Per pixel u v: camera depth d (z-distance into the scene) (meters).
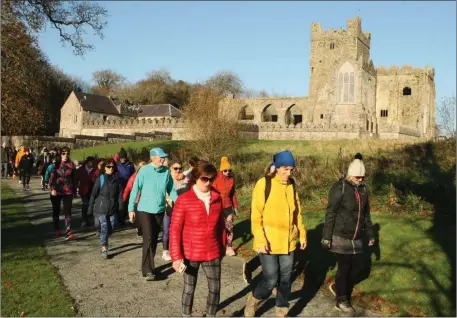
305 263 7.82
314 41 68.81
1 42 20.88
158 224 7.64
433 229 8.28
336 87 61.69
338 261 6.02
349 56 62.81
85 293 6.68
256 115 75.19
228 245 8.77
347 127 50.34
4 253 8.59
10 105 24.28
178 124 52.28
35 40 23.44
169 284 7.18
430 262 6.87
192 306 5.90
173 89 101.50
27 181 20.11
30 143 40.00
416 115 70.81
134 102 94.19
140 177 7.66
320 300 6.49
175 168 8.89
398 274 6.70
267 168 5.85
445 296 6.00
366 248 7.74
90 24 24.05
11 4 20.84
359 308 6.14
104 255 8.70
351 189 5.97
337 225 6.00
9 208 14.23
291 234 5.57
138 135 48.38
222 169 8.62
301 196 12.02
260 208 5.52
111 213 8.99
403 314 5.82
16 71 23.06
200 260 5.28
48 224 12.24
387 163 14.80
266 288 5.52
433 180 11.99
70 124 70.50
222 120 24.59
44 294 6.44
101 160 12.42
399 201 10.30
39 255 8.62
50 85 74.69
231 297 6.62
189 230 5.30
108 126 59.81
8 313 5.70
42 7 22.28
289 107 73.44
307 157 19.36
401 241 7.80
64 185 10.44
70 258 8.66
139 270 7.94
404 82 71.38
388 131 57.34
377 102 72.62
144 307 6.14
